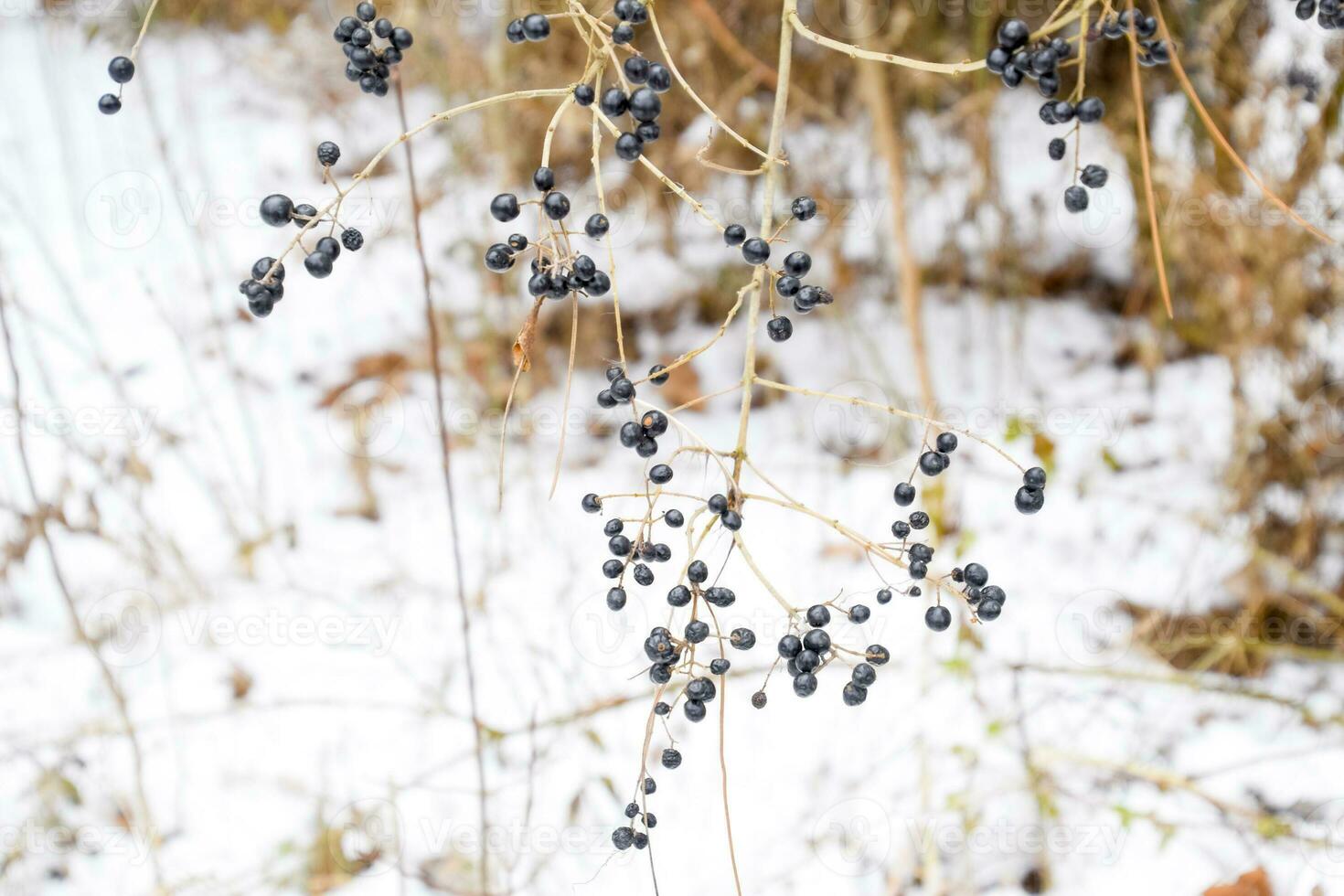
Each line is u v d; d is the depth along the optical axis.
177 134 1.32
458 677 1.01
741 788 0.94
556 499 1.15
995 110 1.17
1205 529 1.03
